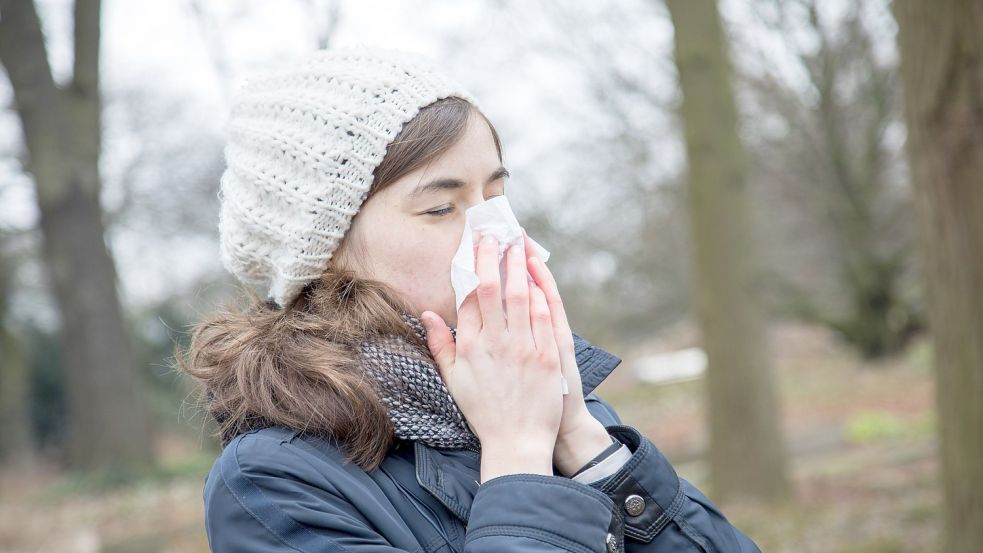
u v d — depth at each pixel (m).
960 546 3.95
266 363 1.30
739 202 7.91
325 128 1.38
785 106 14.07
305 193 1.38
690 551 1.33
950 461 4.00
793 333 22.55
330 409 1.24
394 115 1.36
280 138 1.41
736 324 7.95
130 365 13.38
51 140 12.62
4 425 17.05
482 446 1.27
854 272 17.12
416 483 1.28
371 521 1.21
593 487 1.30
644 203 14.92
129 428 13.16
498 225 1.35
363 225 1.38
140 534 9.34
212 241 17.05
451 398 1.32
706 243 7.96
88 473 12.64
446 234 1.37
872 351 18.31
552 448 1.28
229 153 1.52
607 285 15.71
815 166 15.10
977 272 3.79
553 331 1.33
